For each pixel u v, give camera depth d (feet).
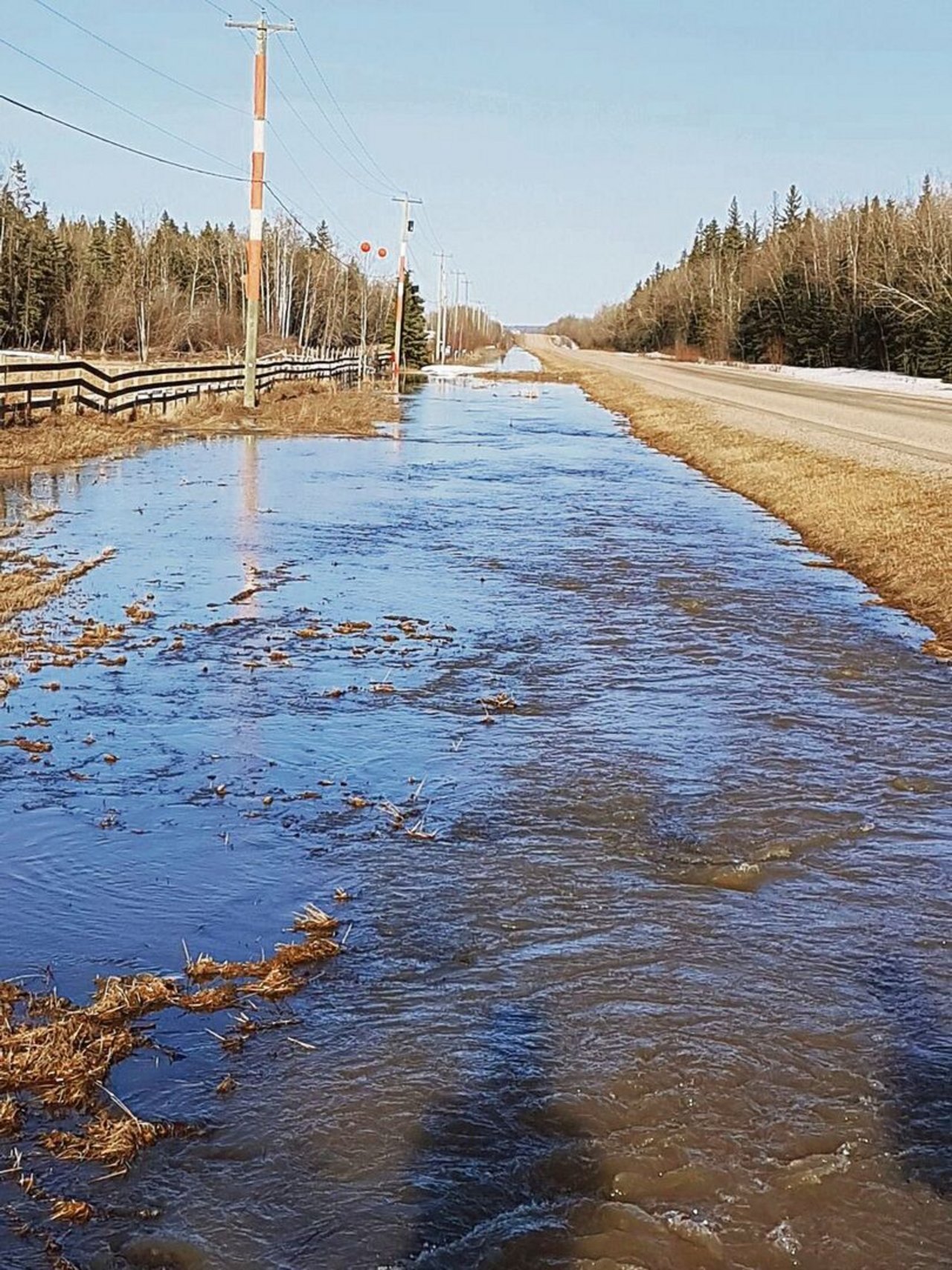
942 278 227.20
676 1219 11.37
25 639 31.78
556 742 25.36
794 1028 14.61
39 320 244.01
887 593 42.63
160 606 36.42
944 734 26.55
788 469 76.79
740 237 428.56
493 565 46.06
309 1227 11.28
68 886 18.02
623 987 15.52
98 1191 11.65
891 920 17.61
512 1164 12.14
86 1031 14.14
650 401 150.71
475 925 17.15
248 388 115.85
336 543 49.32
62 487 62.13
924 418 122.31
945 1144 12.53
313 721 26.20
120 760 23.29
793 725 26.96
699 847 20.02
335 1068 13.69
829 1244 11.12
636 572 45.55
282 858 19.21
